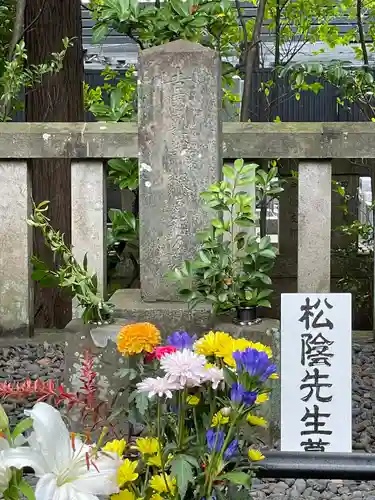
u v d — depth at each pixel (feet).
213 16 14.61
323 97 33.50
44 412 3.38
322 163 14.46
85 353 5.98
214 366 4.44
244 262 11.04
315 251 14.64
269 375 4.28
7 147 14.47
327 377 8.75
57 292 19.57
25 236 15.12
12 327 15.35
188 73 11.89
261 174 12.59
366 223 20.80
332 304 8.73
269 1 24.36
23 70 18.43
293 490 9.53
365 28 31.71
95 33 15.23
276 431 10.04
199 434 4.31
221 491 4.27
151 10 14.56
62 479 3.34
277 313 21.95
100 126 14.51
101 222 14.64
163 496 4.17
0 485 3.25
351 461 4.54
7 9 20.17
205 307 11.28
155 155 12.07
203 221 12.03
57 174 19.51
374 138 14.07
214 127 11.98
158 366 5.21
